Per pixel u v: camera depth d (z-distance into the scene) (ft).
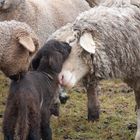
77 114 40.73
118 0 33.24
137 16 32.19
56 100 36.19
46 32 42.45
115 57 31.19
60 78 30.68
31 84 29.48
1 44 31.04
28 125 28.96
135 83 33.58
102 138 36.19
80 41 30.32
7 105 29.68
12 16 40.75
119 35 31.04
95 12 31.60
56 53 30.19
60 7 44.80
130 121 39.09
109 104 42.93
